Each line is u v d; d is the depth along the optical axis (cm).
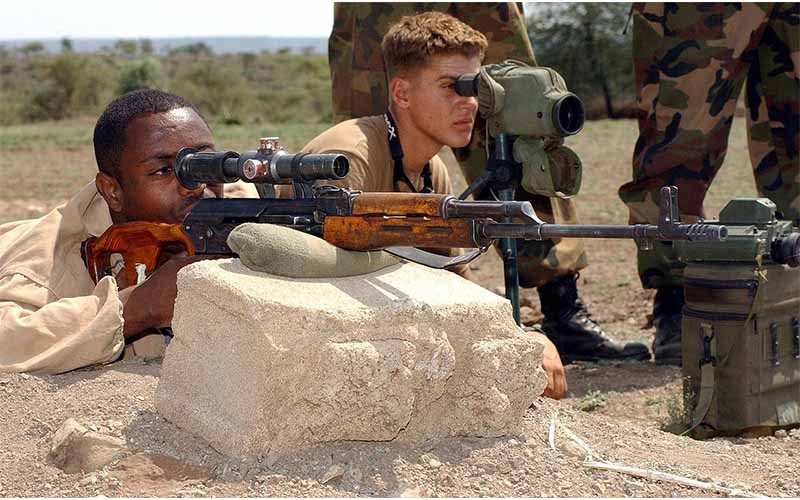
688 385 417
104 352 357
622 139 2131
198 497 271
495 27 529
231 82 5416
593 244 944
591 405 463
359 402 287
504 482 294
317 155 310
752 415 404
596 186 1371
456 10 526
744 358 400
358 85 536
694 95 518
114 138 380
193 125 385
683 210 525
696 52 514
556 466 304
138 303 363
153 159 378
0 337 354
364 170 404
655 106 528
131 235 376
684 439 359
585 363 551
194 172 335
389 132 421
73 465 297
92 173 1759
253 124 3812
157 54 11375
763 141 578
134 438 306
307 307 284
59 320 358
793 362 418
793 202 562
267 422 285
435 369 296
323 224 311
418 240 293
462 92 408
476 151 538
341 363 282
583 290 742
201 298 300
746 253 395
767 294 402
